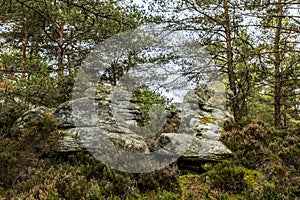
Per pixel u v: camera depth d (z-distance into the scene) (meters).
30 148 5.45
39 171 4.93
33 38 11.80
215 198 4.61
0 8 8.31
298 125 7.86
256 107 13.85
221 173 5.12
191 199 4.64
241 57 9.13
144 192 4.86
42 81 8.27
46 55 12.30
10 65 9.53
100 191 4.41
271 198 4.45
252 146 6.43
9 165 4.69
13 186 4.50
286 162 5.73
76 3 7.75
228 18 9.90
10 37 11.54
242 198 4.65
